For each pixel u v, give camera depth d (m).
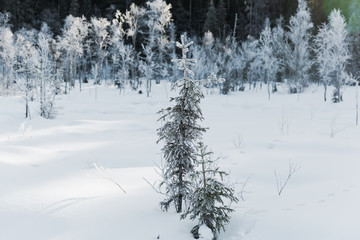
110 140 10.12
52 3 52.50
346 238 2.65
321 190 4.07
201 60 31.34
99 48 35.31
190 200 3.34
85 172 5.39
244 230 2.96
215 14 45.28
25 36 37.03
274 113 17.94
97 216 3.27
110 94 28.92
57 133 11.08
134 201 3.75
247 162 6.12
